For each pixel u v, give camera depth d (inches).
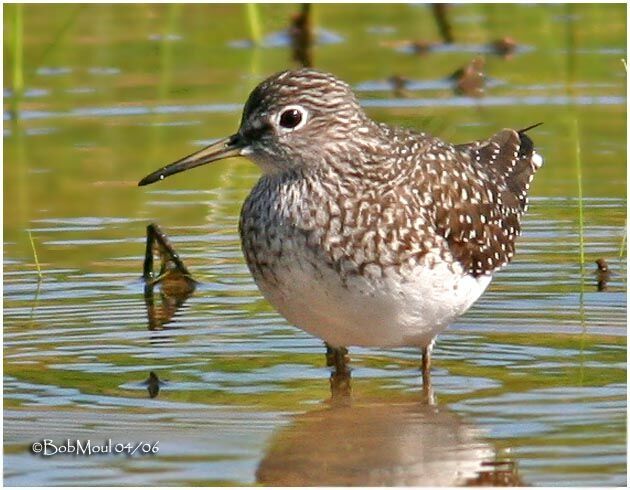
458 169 526.6
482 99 844.6
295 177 499.2
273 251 492.1
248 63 920.3
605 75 886.4
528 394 485.7
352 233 484.4
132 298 602.5
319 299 489.7
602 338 543.2
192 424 462.6
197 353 537.3
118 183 744.3
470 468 426.0
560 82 876.6
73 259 649.0
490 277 541.3
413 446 442.6
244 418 469.1
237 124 810.8
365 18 1013.2
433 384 501.7
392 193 492.1
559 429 451.5
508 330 555.5
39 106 852.6
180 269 622.2
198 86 882.1
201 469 426.9
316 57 929.5
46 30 956.6
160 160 761.0
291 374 515.8
